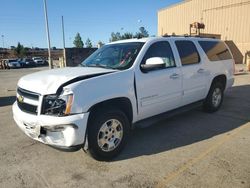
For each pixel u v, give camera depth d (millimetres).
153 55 4840
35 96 3781
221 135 5066
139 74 4477
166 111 5199
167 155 4234
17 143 4895
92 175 3670
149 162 4004
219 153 4242
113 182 3471
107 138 4039
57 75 4066
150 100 4707
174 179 3480
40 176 3676
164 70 4965
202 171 3666
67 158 4211
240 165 3811
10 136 5289
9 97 10273
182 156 4176
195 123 5840
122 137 4227
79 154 4352
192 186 3305
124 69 4371
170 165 3883
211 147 4496
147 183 3410
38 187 3400
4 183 3512
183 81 5402
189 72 5543
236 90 9922
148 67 4422
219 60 6605
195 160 4016
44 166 3961
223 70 6688
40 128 3697
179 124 5793
